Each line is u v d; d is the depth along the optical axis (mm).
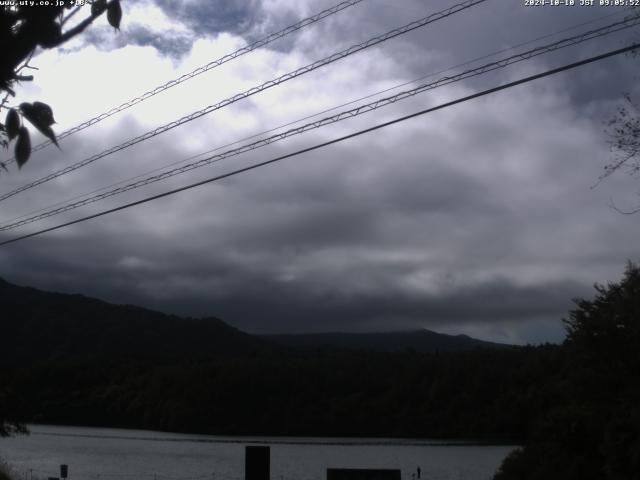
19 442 135375
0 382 53500
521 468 42281
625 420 33500
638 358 36906
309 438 158250
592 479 36750
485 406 144500
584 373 38469
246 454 14914
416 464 104125
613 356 37500
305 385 173000
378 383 171625
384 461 109750
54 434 154000
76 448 127500
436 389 156250
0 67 3881
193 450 129625
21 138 4199
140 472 91125
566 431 38969
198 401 169625
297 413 166125
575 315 39188
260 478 14805
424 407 156375
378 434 161750
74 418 170000
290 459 114375
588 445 38312
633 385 37031
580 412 38656
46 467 90125
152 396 174375
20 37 3900
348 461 110688
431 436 152750
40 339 188000
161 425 170000
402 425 158625
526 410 130875
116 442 141375
